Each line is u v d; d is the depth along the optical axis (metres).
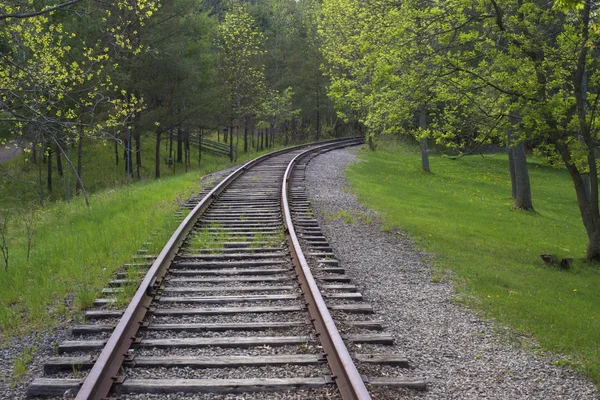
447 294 7.51
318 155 32.28
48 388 4.27
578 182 13.20
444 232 13.44
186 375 4.55
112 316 6.04
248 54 39.84
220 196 15.29
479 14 11.60
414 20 12.23
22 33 11.16
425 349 5.37
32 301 6.61
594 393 4.60
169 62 29.11
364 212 14.44
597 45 10.74
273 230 10.72
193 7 32.12
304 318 5.94
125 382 4.33
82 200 17.70
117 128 25.42
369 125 22.34
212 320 5.88
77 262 8.35
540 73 11.64
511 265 10.97
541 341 5.78
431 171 36.44
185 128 34.12
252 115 47.72
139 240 9.70
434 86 12.43
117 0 11.12
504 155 49.72
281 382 4.34
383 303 6.84
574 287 9.93
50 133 10.34
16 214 16.27
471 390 4.52
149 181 26.62
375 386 4.41
